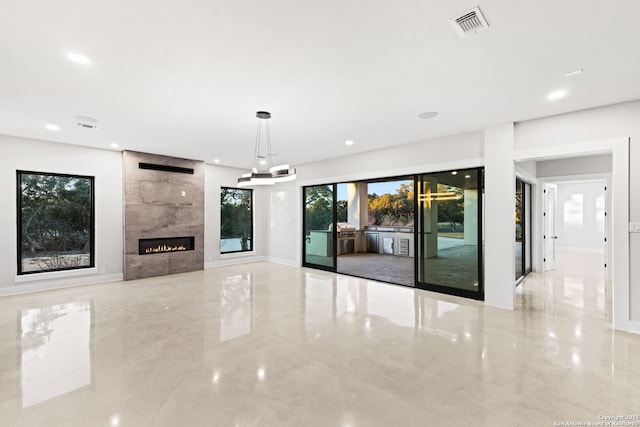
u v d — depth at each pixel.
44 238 5.40
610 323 3.65
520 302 4.53
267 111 3.78
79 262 5.75
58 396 2.20
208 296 4.86
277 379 2.43
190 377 2.46
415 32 2.16
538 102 3.49
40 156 5.23
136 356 2.81
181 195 6.82
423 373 2.51
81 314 3.98
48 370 2.56
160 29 2.11
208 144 5.51
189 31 2.14
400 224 10.35
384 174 5.80
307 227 7.59
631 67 2.67
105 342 3.11
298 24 2.06
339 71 2.76
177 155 6.53
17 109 3.70
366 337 3.25
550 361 2.71
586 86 3.06
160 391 2.26
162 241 6.60
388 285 5.65
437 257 5.14
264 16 1.97
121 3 1.83
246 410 2.04
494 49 2.39
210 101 3.45
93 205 5.83
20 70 2.70
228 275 6.56
